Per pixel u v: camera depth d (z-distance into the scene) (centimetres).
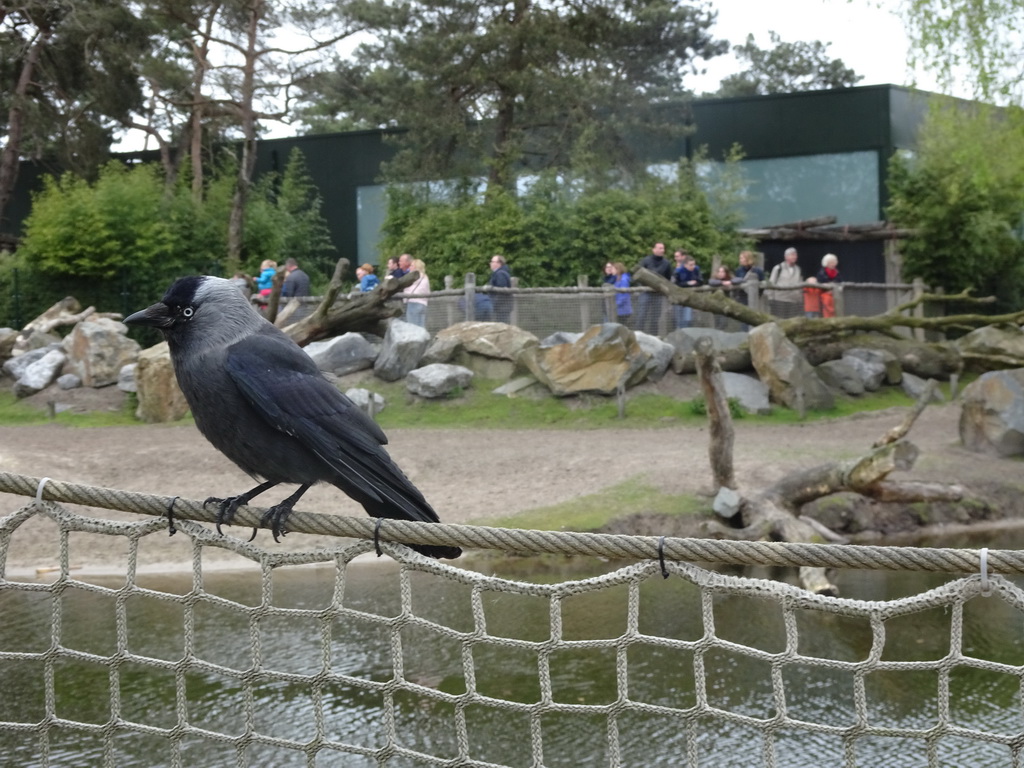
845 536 1408
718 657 893
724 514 1384
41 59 4000
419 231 3312
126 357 2427
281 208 3850
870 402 2336
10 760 707
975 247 3086
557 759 702
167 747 727
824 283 2678
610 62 3519
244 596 1121
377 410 2170
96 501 387
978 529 1448
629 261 3158
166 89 4134
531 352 2250
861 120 3497
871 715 769
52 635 397
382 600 1088
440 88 3559
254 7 3719
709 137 3653
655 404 2198
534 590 343
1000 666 311
